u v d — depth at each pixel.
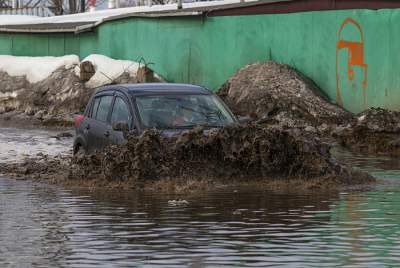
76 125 29.72
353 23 46.94
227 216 19.59
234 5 54.50
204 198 22.17
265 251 16.05
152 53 60.88
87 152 28.44
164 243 16.80
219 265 15.02
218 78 55.91
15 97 64.38
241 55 54.31
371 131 38.44
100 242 16.98
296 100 46.44
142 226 18.55
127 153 24.86
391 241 16.81
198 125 25.66
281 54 51.88
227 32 55.25
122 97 27.25
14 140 42.66
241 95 48.56
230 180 24.48
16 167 29.44
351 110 47.09
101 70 61.34
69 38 69.62
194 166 24.56
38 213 20.36
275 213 19.91
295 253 15.86
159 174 24.50
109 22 65.06
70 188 24.53
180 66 58.59
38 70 65.75
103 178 24.98
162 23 59.91
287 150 24.73
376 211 20.09
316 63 49.47
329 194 22.75
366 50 46.09
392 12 44.69
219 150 24.67
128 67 60.75
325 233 17.61
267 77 48.72
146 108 26.44
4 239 17.42
